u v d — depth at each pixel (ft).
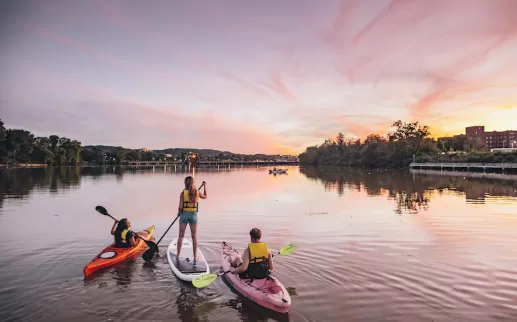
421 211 54.80
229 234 38.47
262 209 57.41
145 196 78.48
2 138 329.93
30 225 43.34
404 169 265.13
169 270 26.22
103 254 27.94
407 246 33.14
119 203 65.57
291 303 20.45
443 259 28.89
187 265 25.94
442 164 230.07
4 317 18.61
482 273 25.46
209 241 35.09
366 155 337.52
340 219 47.78
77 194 82.53
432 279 24.25
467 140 353.31
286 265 27.20
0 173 192.03
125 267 26.81
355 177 158.71
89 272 25.16
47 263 27.76
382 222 45.52
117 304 20.39
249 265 22.33
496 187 97.76
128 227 30.19
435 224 44.04
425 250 31.73
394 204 63.57
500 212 53.26
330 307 19.93
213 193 85.71
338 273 25.41
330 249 32.04
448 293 21.79
